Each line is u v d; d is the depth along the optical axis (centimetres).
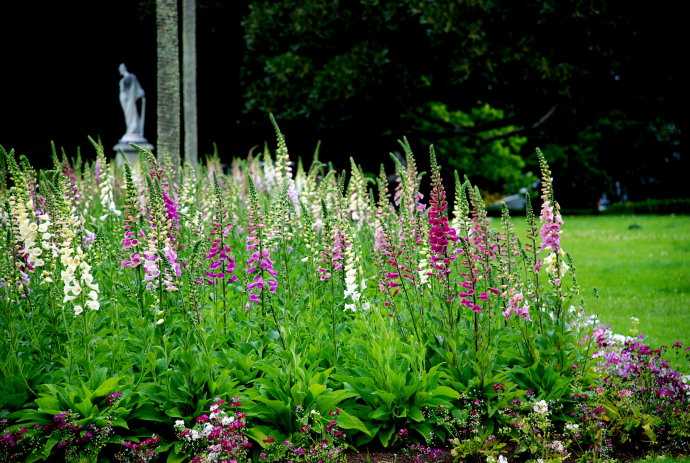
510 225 700
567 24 2461
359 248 746
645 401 652
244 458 541
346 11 2530
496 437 614
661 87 2736
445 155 3014
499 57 2458
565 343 666
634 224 2336
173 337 663
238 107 3138
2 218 664
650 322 1050
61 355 624
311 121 2691
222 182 1081
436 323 673
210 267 714
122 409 558
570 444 610
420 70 2633
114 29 3006
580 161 3662
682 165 3862
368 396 619
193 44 1689
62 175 745
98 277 775
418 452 593
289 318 693
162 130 1309
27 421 576
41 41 2811
